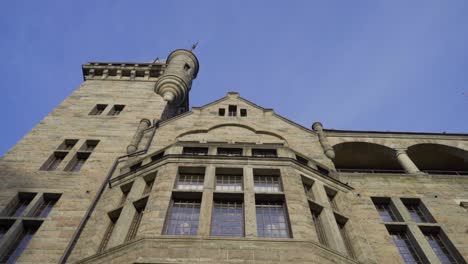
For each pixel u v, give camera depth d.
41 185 14.84
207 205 11.02
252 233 9.83
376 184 16.22
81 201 13.65
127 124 20.88
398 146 21.48
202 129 18.50
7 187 14.50
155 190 11.79
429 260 12.24
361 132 22.02
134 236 10.79
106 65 29.94
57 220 12.59
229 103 21.59
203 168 13.21
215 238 9.41
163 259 8.68
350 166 23.56
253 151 15.51
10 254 11.81
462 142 22.17
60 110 22.55
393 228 13.96
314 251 9.29
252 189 11.98
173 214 11.00
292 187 12.15
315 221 11.79
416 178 16.97
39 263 10.71
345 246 11.56
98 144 18.38
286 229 10.48
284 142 17.78
